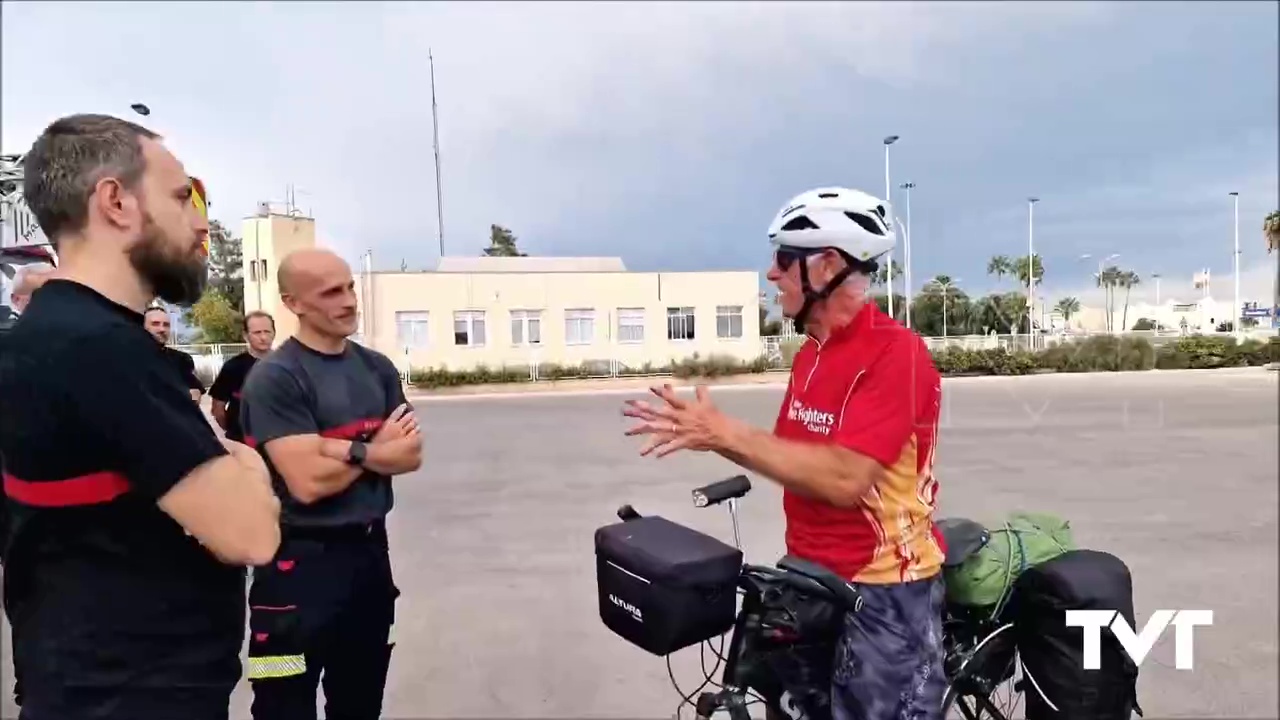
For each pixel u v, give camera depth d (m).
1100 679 1.99
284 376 2.25
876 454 1.72
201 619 1.39
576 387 28.59
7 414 1.25
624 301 31.53
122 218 1.34
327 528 2.21
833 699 1.88
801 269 1.82
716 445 1.69
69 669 1.29
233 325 37.09
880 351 1.77
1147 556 4.96
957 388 20.17
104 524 1.30
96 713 1.30
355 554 2.27
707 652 3.57
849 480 1.73
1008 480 7.59
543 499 7.00
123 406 1.24
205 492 1.30
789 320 1.97
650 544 1.81
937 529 2.09
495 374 29.20
